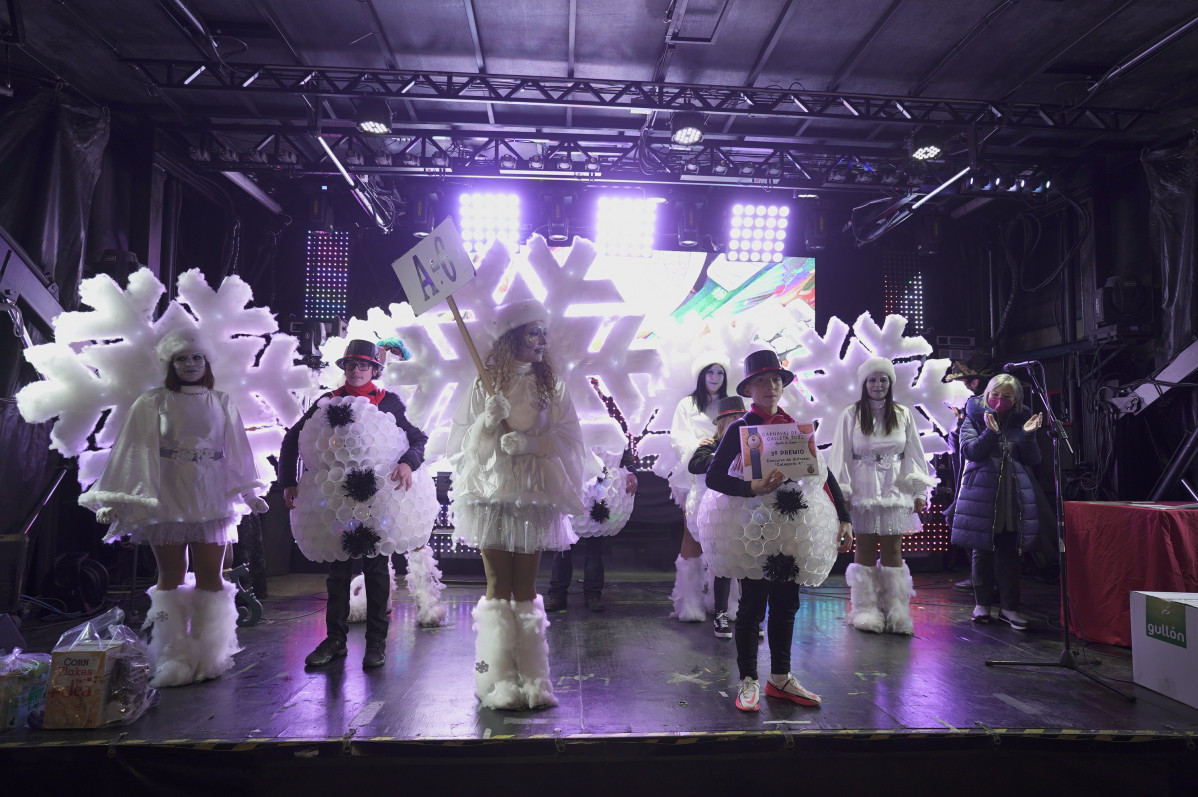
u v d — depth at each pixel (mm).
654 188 8367
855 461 4293
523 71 6719
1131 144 7473
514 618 2928
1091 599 4035
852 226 8664
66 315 3301
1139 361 7320
